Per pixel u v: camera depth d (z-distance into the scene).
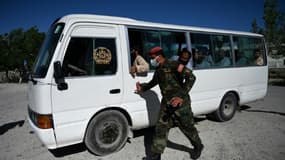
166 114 3.06
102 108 3.36
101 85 3.31
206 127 4.94
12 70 23.72
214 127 4.93
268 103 7.77
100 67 3.32
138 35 3.77
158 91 4.00
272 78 18.55
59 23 3.27
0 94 12.66
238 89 5.41
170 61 3.06
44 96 2.89
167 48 4.14
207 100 4.75
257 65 5.89
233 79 5.25
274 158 3.35
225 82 5.08
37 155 3.65
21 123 5.68
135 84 3.66
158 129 3.09
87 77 3.19
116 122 3.56
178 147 3.83
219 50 5.00
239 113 6.25
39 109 2.93
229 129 4.78
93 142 3.36
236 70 5.30
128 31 3.63
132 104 3.68
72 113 3.10
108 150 3.54
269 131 4.62
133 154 3.59
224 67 5.04
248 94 5.68
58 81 2.92
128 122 3.78
